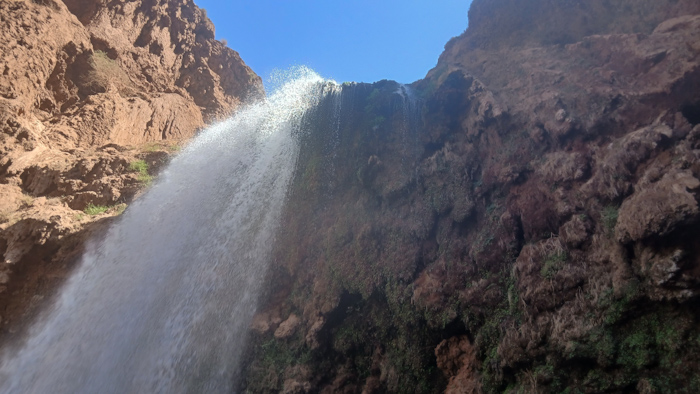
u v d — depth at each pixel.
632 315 4.35
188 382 7.27
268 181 10.88
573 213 5.70
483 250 6.43
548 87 7.93
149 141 15.69
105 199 10.73
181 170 12.12
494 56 10.38
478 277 6.23
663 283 4.10
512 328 5.29
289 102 12.83
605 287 4.68
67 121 13.43
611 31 8.65
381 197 8.34
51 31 14.52
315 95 12.05
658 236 4.29
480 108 8.50
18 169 11.11
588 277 4.93
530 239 6.11
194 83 21.55
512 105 8.30
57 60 14.85
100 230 9.61
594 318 4.57
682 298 3.95
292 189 9.97
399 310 6.66
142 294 8.87
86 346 8.07
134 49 18.88
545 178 6.51
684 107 5.91
